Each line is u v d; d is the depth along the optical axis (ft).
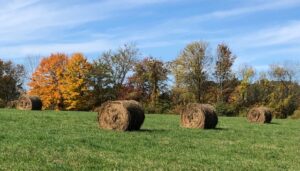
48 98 297.94
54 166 40.75
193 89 298.35
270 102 287.69
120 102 81.56
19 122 88.12
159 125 103.45
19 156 45.09
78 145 56.13
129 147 57.06
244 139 77.61
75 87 289.12
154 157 49.78
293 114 261.03
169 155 51.98
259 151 61.11
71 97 289.94
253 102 295.89
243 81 299.79
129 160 46.62
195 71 297.33
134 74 311.68
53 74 301.22
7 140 56.85
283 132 100.78
